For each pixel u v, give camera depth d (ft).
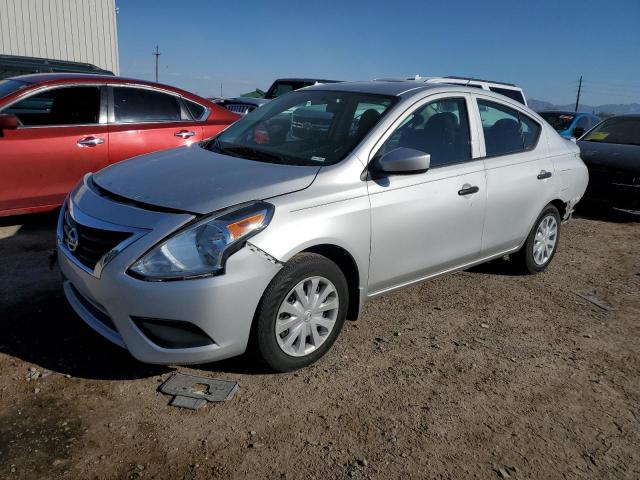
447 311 14.62
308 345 11.10
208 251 9.40
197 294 9.27
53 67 34.22
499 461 9.00
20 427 8.82
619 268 19.57
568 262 19.81
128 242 9.45
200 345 9.68
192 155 12.78
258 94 55.98
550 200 16.78
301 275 10.41
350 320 12.23
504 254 16.19
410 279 13.08
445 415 10.07
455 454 9.07
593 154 27.61
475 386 11.12
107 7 63.00
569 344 13.34
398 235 12.17
